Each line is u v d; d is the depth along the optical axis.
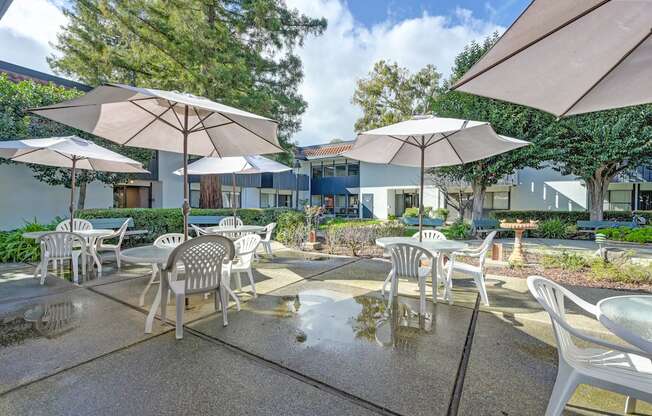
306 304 4.01
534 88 2.40
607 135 10.31
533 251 7.96
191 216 9.59
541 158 11.04
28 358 2.62
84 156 5.19
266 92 10.05
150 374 2.41
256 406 2.06
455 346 2.90
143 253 3.60
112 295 4.26
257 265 6.31
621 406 2.09
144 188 14.72
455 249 4.16
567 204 14.67
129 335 3.08
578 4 1.65
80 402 2.08
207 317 3.56
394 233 9.38
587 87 2.42
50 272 5.46
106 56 8.97
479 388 2.27
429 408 2.05
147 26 8.71
